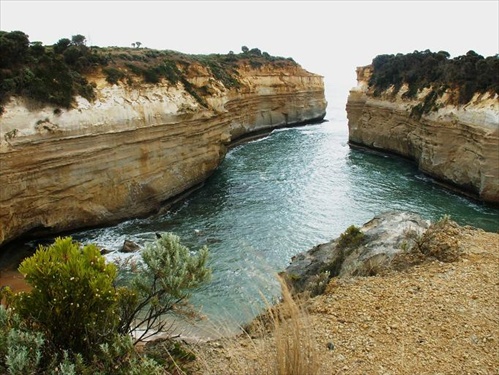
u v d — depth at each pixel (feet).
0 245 70.23
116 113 88.58
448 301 26.17
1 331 17.04
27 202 74.02
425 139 128.88
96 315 18.86
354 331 23.25
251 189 116.06
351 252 42.29
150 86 103.09
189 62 133.39
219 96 127.85
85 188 82.53
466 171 110.22
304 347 15.17
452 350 21.25
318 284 32.94
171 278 22.26
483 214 96.17
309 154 165.27
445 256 33.81
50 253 19.39
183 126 105.09
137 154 91.76
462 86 120.37
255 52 258.78
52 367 17.19
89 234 83.05
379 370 19.72
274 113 223.71
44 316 18.48
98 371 17.88
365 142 173.47
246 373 16.37
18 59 80.79
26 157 72.49
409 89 152.76
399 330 23.21
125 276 60.70
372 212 96.94
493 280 28.81
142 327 36.65
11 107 72.79
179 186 104.53
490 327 23.13
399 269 33.86
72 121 79.77
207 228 86.48
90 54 99.71
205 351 21.42
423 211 97.86
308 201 105.09
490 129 101.96
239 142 188.34
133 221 91.25
